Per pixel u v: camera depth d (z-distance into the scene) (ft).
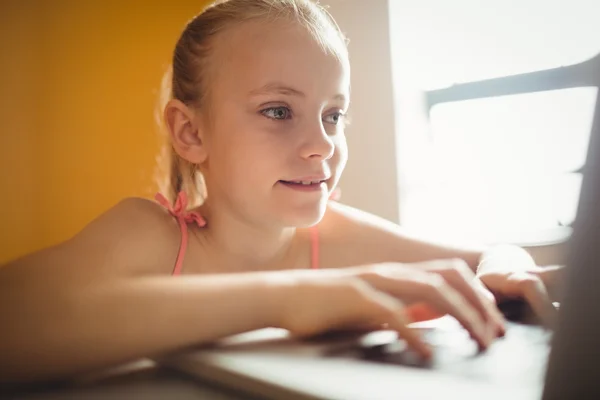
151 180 5.18
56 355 1.10
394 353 1.10
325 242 2.64
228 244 2.34
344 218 2.80
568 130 4.07
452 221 4.58
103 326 1.16
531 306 1.69
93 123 4.97
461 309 1.34
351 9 4.54
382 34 4.42
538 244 4.08
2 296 1.22
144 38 5.28
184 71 2.59
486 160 4.47
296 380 0.89
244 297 1.31
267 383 0.90
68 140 4.84
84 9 4.96
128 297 1.24
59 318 1.16
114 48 5.11
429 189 4.57
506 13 4.22
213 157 2.37
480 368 0.96
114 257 1.54
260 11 2.36
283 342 1.24
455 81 4.50
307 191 2.19
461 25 4.40
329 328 1.29
